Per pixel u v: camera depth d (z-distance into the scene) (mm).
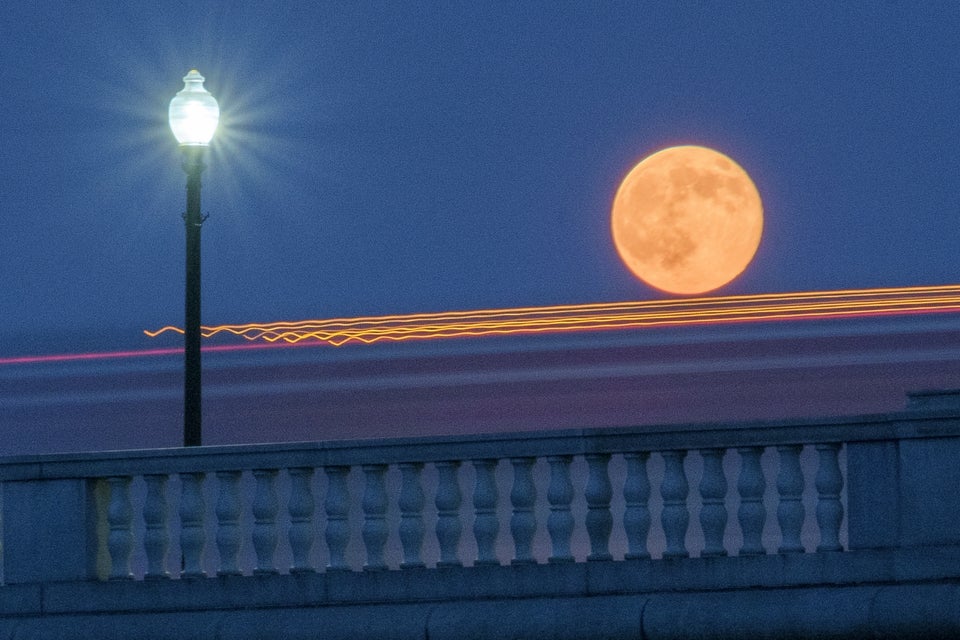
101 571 55406
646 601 48406
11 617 55000
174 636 52781
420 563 51469
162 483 54469
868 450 47906
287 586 52469
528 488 50688
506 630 49375
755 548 48500
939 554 46469
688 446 49031
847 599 46406
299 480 52906
